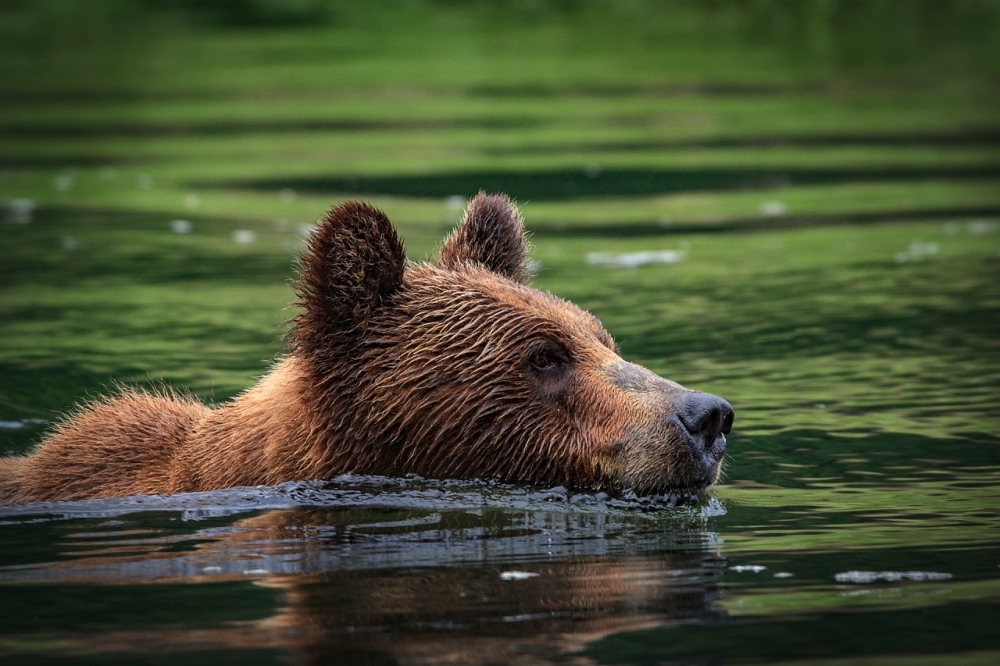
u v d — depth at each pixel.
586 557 8.54
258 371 14.64
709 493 10.34
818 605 7.48
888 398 13.40
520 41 56.56
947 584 7.83
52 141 37.34
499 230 11.34
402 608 7.50
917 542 8.80
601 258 21.62
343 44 58.16
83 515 9.95
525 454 10.02
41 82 51.00
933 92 42.84
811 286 19.30
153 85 49.34
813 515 9.59
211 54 57.16
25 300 18.53
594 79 46.78
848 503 9.93
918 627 7.09
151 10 72.19
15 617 7.48
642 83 45.66
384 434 10.05
